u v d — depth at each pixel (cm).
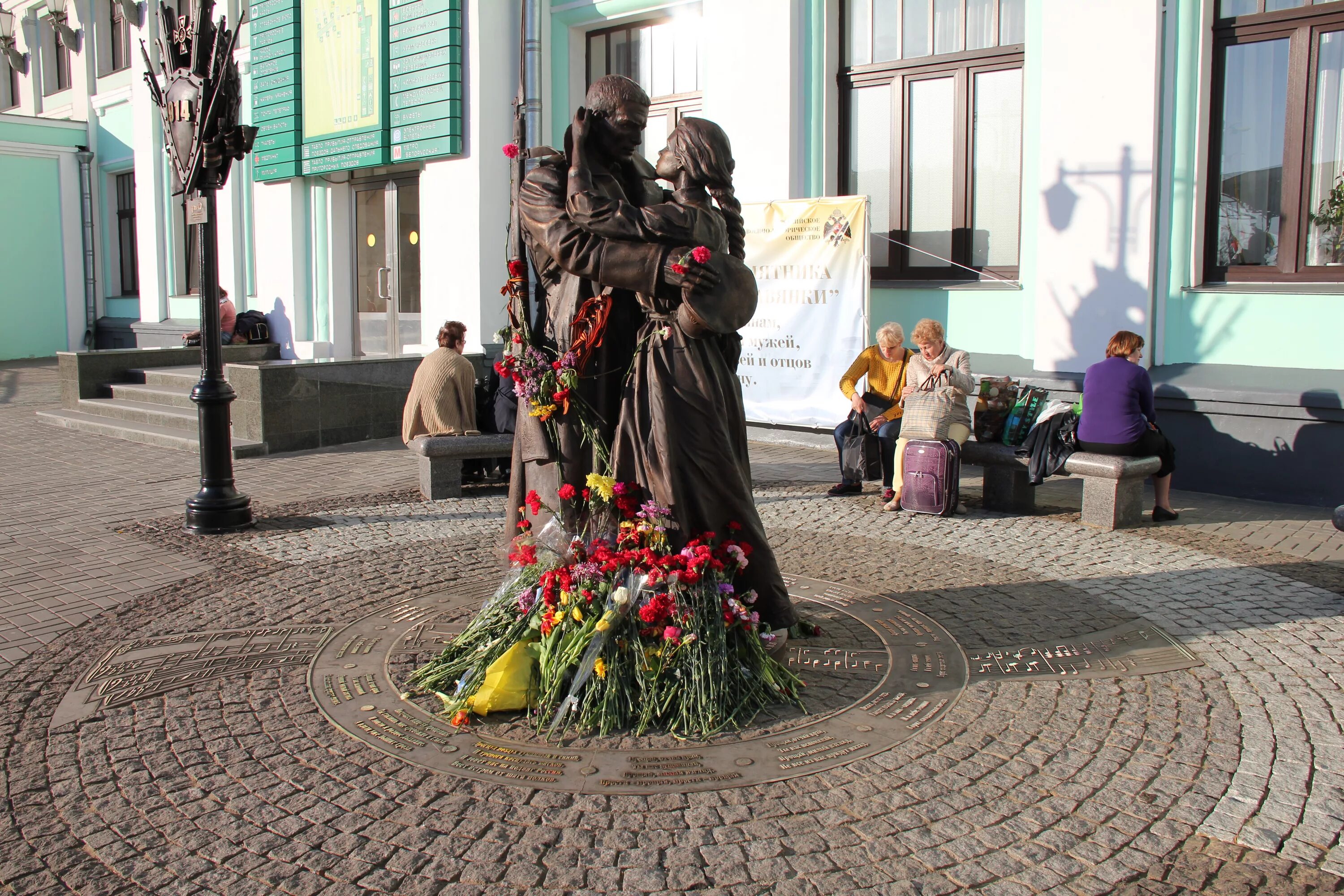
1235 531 646
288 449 977
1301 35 760
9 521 688
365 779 316
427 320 1273
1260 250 796
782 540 623
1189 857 271
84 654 427
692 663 352
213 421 652
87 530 661
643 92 371
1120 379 655
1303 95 764
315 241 1420
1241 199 799
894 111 984
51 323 2109
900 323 982
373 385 1046
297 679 395
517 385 393
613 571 361
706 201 380
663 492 368
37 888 260
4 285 2044
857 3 992
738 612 369
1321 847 276
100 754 334
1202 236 804
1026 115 890
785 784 312
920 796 304
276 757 331
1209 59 788
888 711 365
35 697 383
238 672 403
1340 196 763
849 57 1002
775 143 1003
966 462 723
